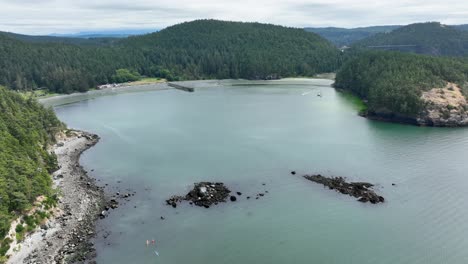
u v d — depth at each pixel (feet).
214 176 416.67
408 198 359.05
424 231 306.55
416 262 270.67
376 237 299.99
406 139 544.21
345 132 586.04
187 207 350.02
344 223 320.29
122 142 554.87
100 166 454.81
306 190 380.58
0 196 298.35
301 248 288.51
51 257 278.67
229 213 338.95
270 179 407.64
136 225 320.91
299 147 509.76
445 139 542.16
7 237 280.31
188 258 278.67
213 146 521.65
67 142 554.46
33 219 308.60
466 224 314.96
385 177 406.62
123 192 382.22
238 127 622.54
